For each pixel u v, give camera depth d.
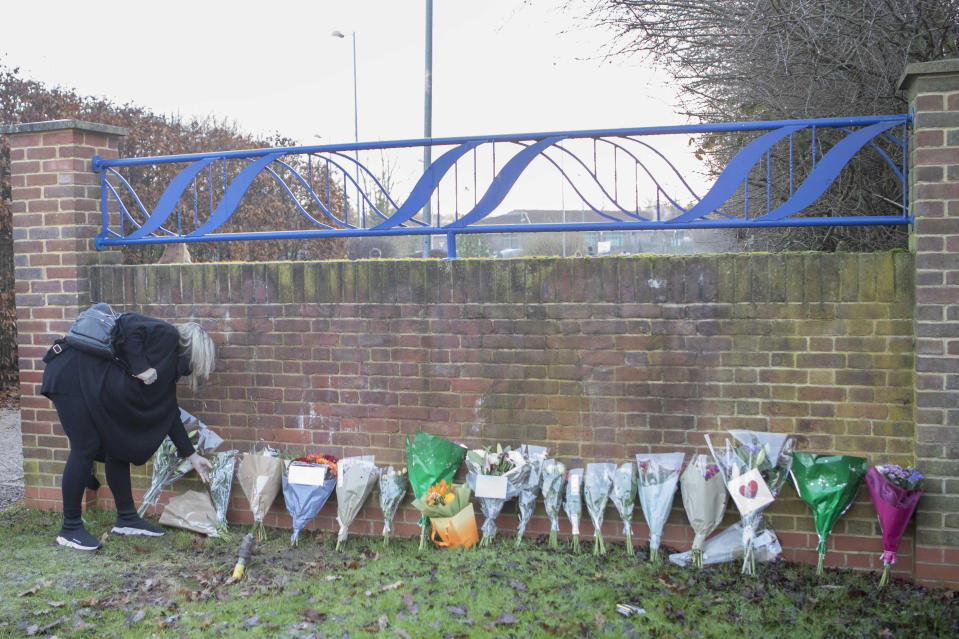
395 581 4.39
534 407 5.01
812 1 5.49
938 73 4.32
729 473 4.59
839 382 4.61
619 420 4.89
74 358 4.98
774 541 4.64
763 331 4.70
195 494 5.50
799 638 3.72
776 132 4.82
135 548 5.04
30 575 4.59
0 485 6.98
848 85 6.06
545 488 4.83
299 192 17.64
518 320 5.02
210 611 4.09
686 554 4.68
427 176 5.24
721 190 4.86
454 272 5.10
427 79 17.03
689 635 3.74
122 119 14.73
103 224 5.89
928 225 4.37
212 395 5.57
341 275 5.30
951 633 3.79
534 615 3.91
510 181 5.16
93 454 5.03
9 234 13.09
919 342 4.39
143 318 5.02
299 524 5.06
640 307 4.84
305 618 3.96
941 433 4.38
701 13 6.46
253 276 5.46
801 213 6.49
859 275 4.57
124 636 3.81
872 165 6.05
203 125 17.17
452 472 5.05
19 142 5.79
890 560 4.35
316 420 5.38
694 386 4.79
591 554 4.74
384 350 5.24
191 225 14.60
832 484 4.45
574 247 25.30
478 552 4.75
